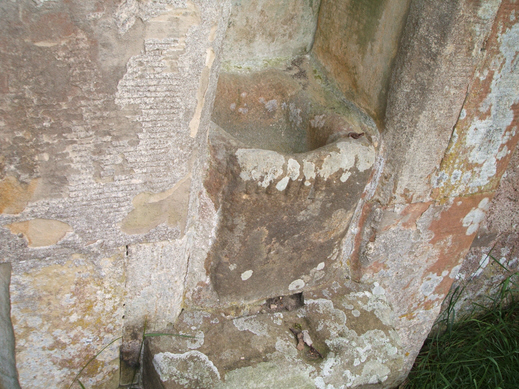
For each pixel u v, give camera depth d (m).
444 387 2.21
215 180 1.53
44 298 1.45
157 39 1.17
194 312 1.76
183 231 1.55
